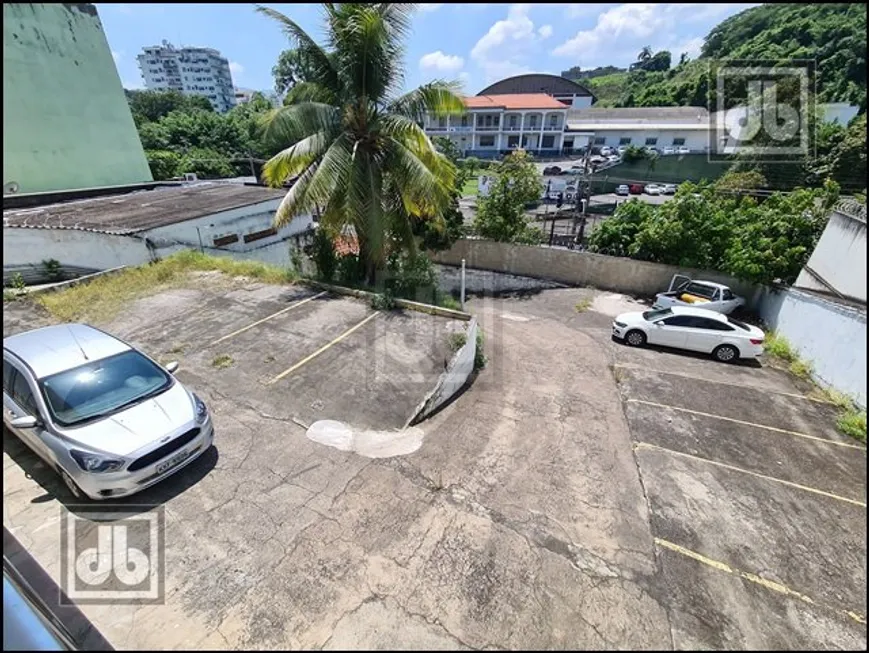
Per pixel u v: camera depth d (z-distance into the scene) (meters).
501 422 7.26
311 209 10.95
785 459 6.59
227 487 5.10
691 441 7.00
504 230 19.33
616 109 54.25
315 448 5.91
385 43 9.94
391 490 5.25
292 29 9.71
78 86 16.78
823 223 12.93
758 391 9.05
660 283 17.06
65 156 16.52
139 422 4.88
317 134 10.41
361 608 3.80
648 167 33.94
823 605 4.15
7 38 14.45
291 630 3.60
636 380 9.47
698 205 15.77
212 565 4.12
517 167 18.95
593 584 4.17
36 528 4.42
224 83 99.06
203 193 17.88
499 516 4.97
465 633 3.64
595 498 5.44
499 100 52.78
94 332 5.87
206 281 12.09
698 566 4.50
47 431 4.64
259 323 9.64
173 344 8.58
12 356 5.20
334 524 4.66
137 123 35.19
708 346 11.15
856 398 8.17
